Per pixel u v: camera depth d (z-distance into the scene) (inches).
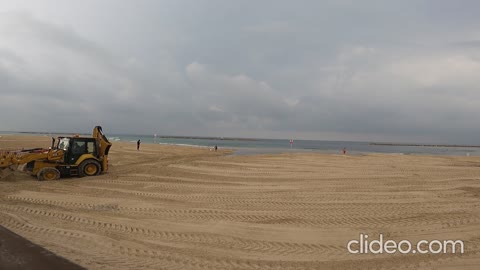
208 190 459.5
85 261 187.3
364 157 1180.5
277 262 205.0
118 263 189.6
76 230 254.5
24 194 398.6
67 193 414.6
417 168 773.9
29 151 562.9
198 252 218.8
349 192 451.2
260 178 585.6
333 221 302.8
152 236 250.5
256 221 300.4
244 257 212.5
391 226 288.0
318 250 228.7
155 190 450.6
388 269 197.5
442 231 275.0
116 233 253.8
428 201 394.6
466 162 996.6
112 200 379.2
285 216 319.3
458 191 461.4
